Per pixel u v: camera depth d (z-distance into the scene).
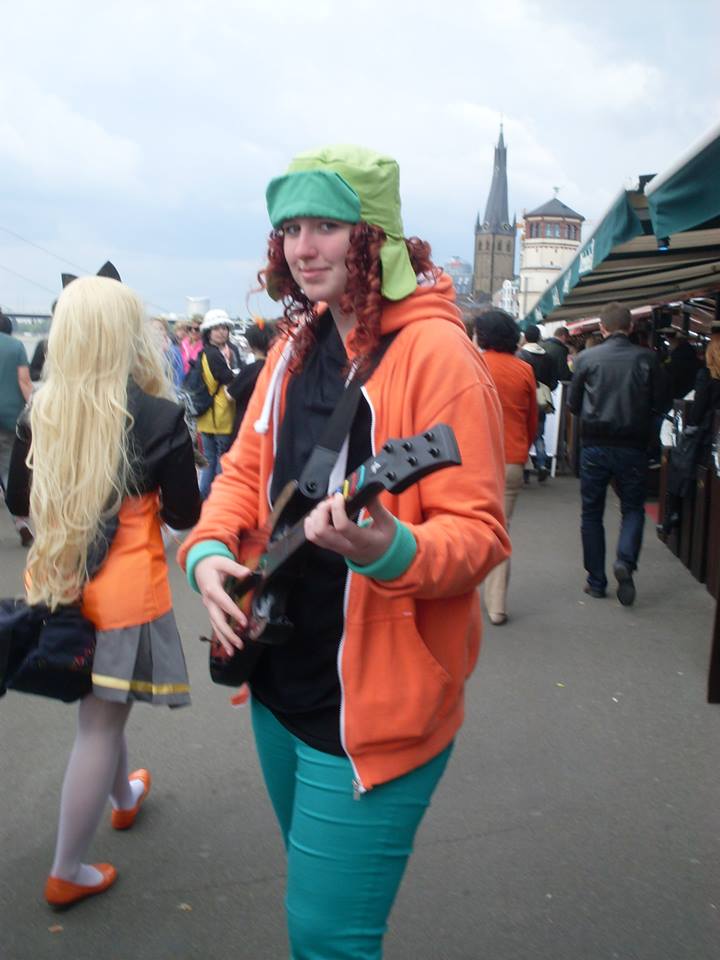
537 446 10.98
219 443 8.68
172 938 2.49
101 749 2.51
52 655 2.32
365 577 1.49
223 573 1.66
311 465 1.54
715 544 5.81
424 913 2.58
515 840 2.95
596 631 5.14
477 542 1.43
